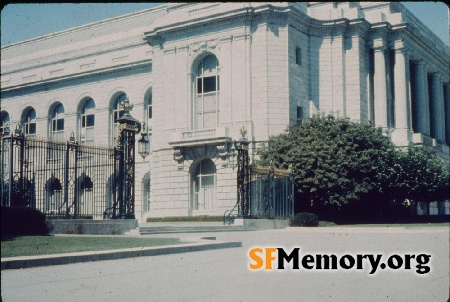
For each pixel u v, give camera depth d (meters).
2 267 12.97
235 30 48.78
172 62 52.03
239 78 48.28
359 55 51.44
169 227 28.89
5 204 26.62
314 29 51.22
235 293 10.33
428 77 67.12
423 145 54.94
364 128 44.19
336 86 50.84
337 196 41.25
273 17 47.88
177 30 51.59
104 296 9.91
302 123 45.94
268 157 43.47
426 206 59.28
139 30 66.44
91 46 68.25
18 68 74.12
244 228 33.25
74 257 14.59
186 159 49.47
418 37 57.56
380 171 43.66
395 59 55.00
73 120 66.62
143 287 10.95
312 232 29.72
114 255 15.66
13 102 72.38
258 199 36.56
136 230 26.52
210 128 48.16
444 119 69.94
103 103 64.19
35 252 15.80
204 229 30.89
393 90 55.81
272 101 47.19
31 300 9.48
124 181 27.95
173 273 13.04
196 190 49.62
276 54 47.66
